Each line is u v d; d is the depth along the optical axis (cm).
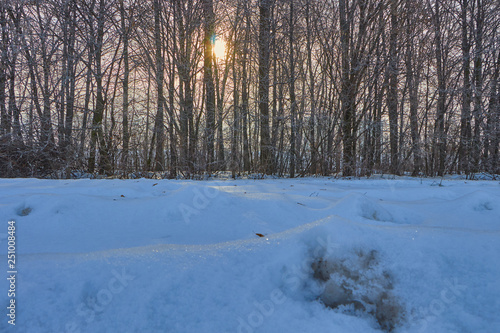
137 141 842
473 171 1105
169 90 816
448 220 266
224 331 91
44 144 735
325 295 107
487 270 106
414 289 104
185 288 105
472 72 1118
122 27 867
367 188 517
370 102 954
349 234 123
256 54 973
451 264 111
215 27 905
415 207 316
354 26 940
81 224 242
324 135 982
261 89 970
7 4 751
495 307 93
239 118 874
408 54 1031
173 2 798
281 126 967
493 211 285
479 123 1084
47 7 780
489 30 1091
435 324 93
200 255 124
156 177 796
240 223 246
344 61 932
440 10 1091
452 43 1115
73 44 812
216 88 991
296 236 130
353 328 95
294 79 948
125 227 238
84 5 813
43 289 102
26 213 262
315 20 930
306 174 983
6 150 711
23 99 767
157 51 846
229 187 469
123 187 382
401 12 912
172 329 91
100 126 781
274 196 331
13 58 769
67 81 788
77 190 370
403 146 1040
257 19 966
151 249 129
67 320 93
